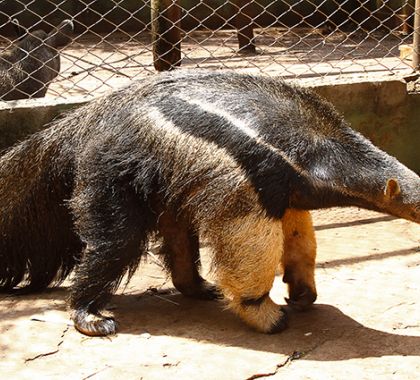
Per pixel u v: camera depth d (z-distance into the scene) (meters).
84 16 16.41
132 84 5.25
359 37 15.38
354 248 6.60
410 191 4.89
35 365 4.72
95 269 5.15
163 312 5.51
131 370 4.67
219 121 4.83
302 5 16.88
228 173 4.78
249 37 13.12
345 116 7.83
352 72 9.73
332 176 4.84
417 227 7.11
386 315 5.43
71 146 5.35
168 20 8.56
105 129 5.11
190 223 5.29
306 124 4.91
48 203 5.56
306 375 4.67
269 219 4.83
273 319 5.16
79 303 5.20
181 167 4.90
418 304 5.60
